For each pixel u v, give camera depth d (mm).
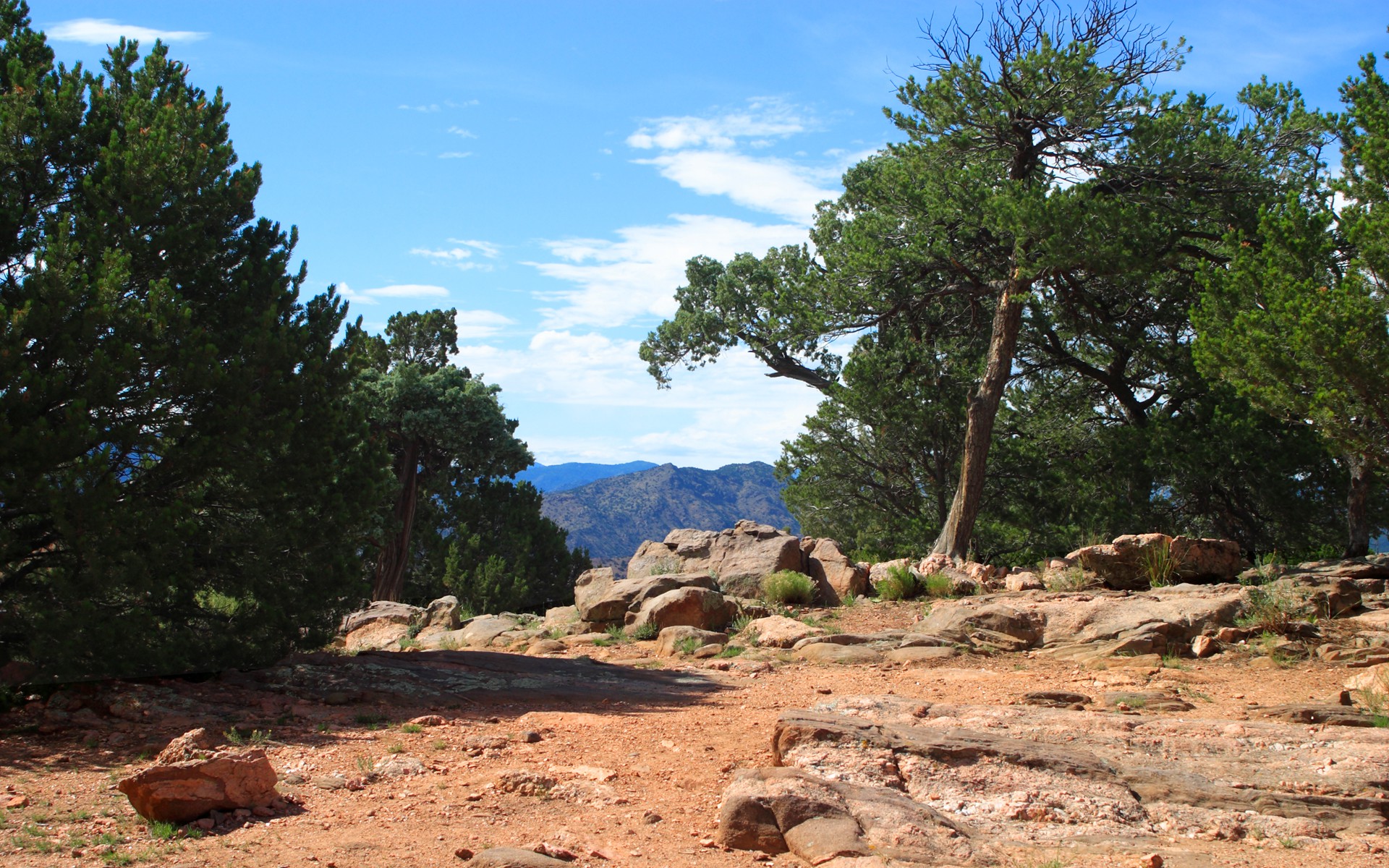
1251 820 6156
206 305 12023
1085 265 21281
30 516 10086
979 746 6996
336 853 5551
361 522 12430
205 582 11172
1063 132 23328
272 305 12039
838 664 13422
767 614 18125
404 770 7480
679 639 15398
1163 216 23562
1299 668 11562
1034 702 9945
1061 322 27719
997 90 23203
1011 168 24297
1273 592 14117
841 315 26500
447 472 41438
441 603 21078
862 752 7035
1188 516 25016
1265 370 16125
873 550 29797
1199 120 22859
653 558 21969
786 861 5637
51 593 9898
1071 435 28547
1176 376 25828
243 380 10945
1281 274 16578
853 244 25562
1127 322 26547
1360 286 15352
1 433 8898
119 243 10703
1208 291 18266
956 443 29469
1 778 7117
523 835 5992
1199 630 13594
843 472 31906
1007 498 29484
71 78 11266
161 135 11070
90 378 9656
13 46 11898
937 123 24188
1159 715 9195
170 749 6695
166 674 10289
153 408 10641
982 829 6074
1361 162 16578
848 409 30391
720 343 33188
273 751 8023
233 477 11281
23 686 9891
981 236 24297
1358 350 14539
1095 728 8164
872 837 5727
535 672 12586
